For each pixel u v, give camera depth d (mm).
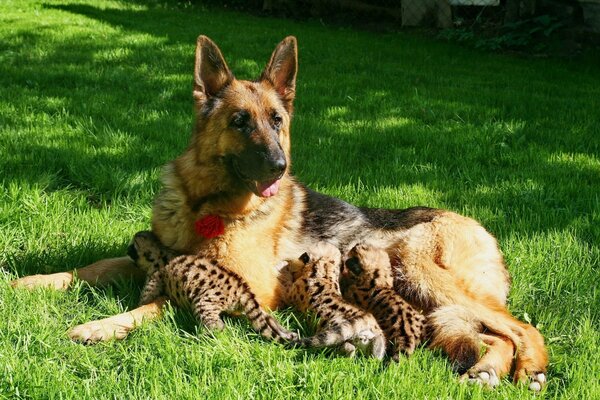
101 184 6422
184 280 4312
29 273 4922
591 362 4074
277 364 3789
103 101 9141
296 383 3717
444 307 4422
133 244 4793
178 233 4816
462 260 4777
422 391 3635
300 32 15727
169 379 3586
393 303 4375
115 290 4805
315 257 4707
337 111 9438
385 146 8125
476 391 3693
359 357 4027
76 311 4387
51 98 9141
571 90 11289
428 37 16234
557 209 6348
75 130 7836
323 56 13203
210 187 4738
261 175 4594
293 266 4832
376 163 7508
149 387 3545
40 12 16266
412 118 9328
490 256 4848
